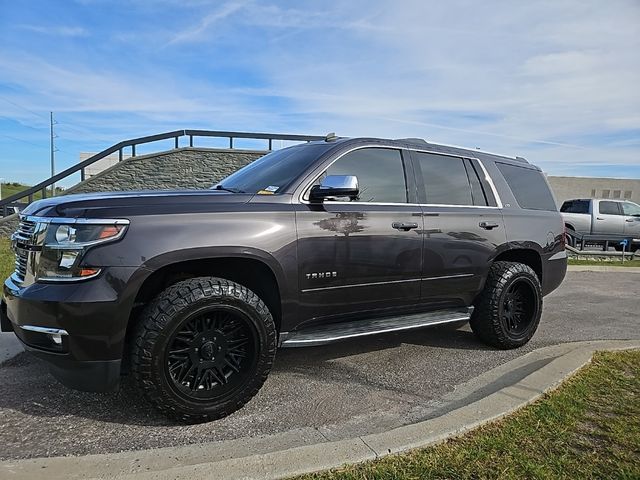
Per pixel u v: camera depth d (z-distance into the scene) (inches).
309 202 140.3
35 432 112.9
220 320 122.2
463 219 172.9
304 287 136.4
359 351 181.5
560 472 93.1
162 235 115.1
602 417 117.4
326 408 130.3
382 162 160.2
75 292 107.2
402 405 133.1
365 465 94.4
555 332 217.5
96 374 110.5
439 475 91.4
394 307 160.2
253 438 111.1
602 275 433.4
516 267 185.3
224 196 130.6
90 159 571.8
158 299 115.7
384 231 151.3
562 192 1149.7
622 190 1163.3
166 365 113.7
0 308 131.0
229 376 124.2
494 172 192.2
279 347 138.0
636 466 95.7
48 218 113.7
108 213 112.7
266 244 127.8
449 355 178.4
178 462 97.3
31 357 159.2
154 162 573.9
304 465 92.7
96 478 88.7
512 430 110.0
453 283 170.9
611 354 167.2
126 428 116.0
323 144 158.9
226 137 579.2
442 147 180.4
